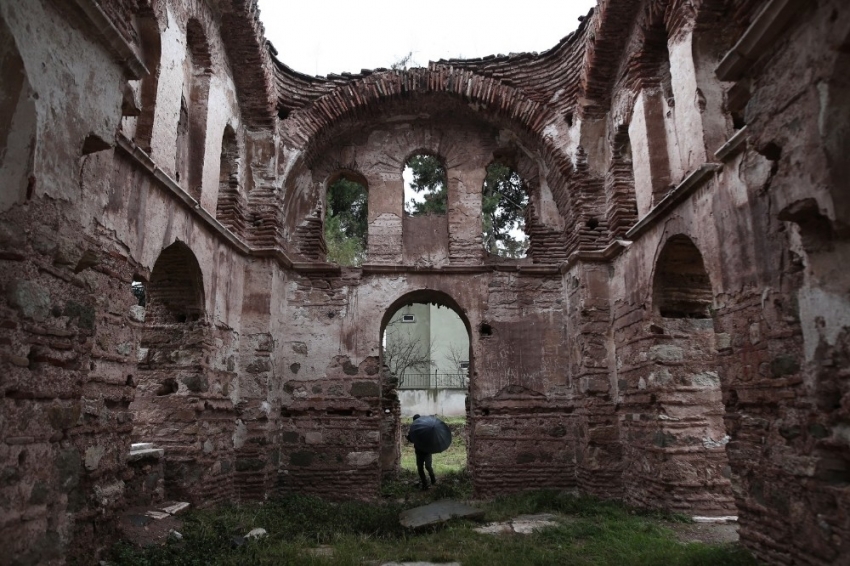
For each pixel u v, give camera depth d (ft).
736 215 20.06
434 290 36.60
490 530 24.56
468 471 41.11
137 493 23.27
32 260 11.83
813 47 13.02
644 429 28.50
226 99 32.37
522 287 36.83
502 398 35.22
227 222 32.86
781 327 17.22
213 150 30.19
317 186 39.29
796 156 13.56
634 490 29.50
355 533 24.04
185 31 27.02
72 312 13.38
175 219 25.09
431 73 37.35
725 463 26.16
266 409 32.42
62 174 12.62
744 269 19.42
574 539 22.22
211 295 29.01
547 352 35.94
